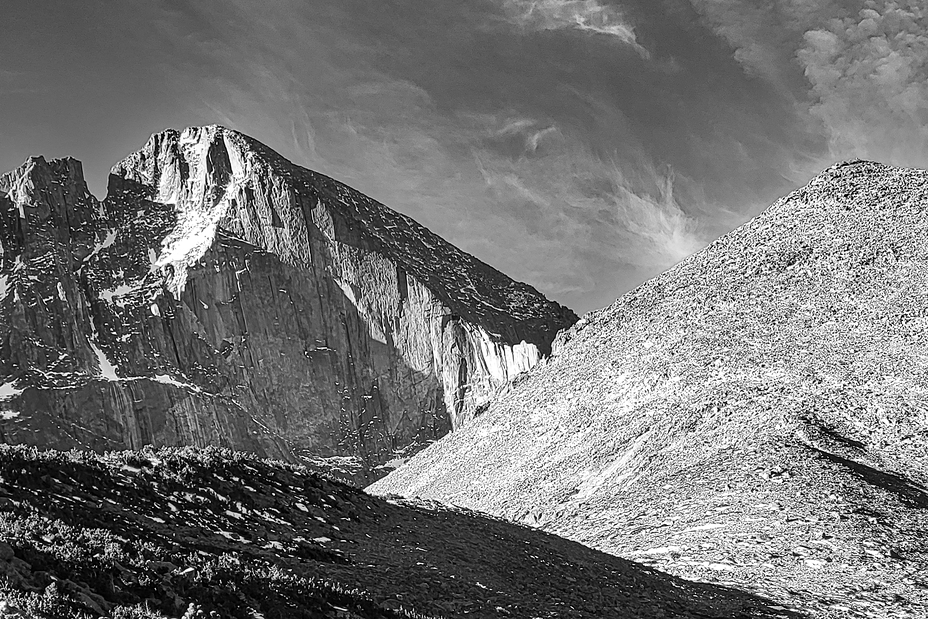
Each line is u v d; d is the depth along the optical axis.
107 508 33.72
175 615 24.14
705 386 114.94
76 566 24.41
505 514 105.38
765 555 54.41
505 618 33.22
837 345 112.88
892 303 119.50
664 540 61.91
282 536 37.81
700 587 46.69
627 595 41.59
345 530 41.34
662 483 82.88
